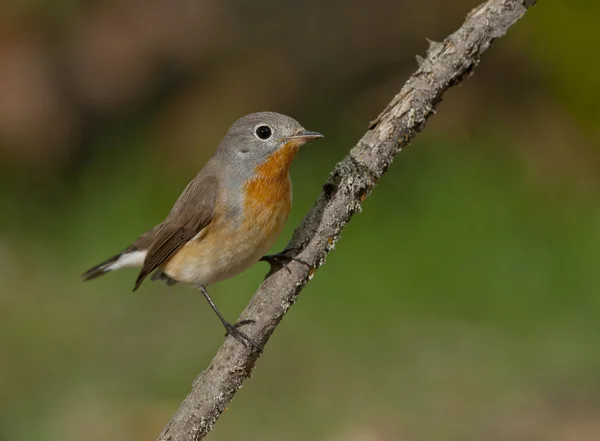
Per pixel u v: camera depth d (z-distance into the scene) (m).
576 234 13.46
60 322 12.95
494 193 14.50
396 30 17.23
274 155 7.32
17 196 15.88
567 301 12.49
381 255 13.41
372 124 6.52
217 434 10.62
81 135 16.47
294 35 17.36
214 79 16.83
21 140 16.05
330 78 17.09
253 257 7.63
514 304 12.54
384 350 11.81
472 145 15.52
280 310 6.27
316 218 6.39
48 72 16.11
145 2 16.66
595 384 11.05
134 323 12.75
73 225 15.36
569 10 15.38
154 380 11.70
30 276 14.14
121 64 16.44
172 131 16.39
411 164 15.33
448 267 13.16
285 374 11.50
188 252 7.68
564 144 15.36
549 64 15.72
